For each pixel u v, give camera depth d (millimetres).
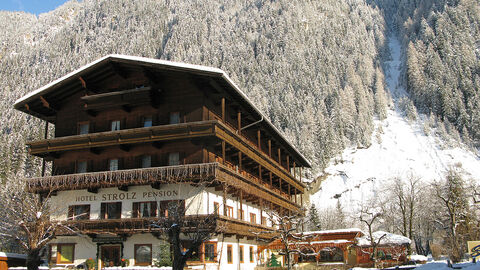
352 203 136625
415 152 167750
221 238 41094
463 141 172250
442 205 73250
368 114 195125
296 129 165875
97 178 40688
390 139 179000
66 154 45188
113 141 41406
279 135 56594
